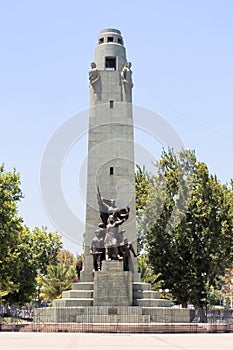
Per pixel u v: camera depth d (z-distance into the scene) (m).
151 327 36.66
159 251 58.12
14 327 37.34
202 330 37.19
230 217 61.34
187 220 59.03
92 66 51.28
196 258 58.06
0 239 53.38
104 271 43.38
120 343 26.69
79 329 36.59
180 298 57.50
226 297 114.69
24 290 67.31
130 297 43.06
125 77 50.75
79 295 44.81
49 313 41.84
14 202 56.31
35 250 89.44
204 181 60.72
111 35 52.78
